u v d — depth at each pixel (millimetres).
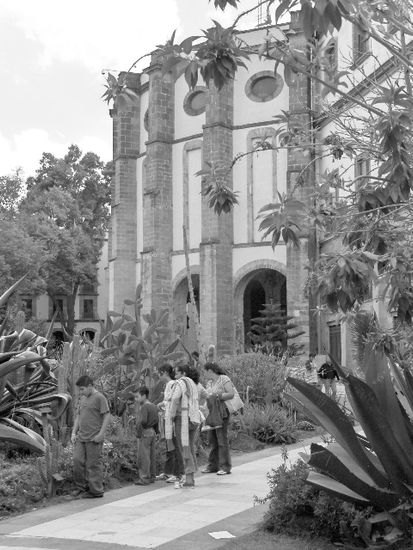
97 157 73812
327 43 8578
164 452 14586
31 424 15031
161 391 15734
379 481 8023
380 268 8398
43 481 11969
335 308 7105
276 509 9031
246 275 46562
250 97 47312
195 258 49156
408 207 7992
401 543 7664
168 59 6527
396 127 6691
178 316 50000
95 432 12016
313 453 7988
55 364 16953
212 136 47062
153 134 50562
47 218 64688
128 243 53969
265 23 7727
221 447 14039
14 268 57344
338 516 8383
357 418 8125
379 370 8453
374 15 7105
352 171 29094
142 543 8805
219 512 10484
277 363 22906
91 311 78938
